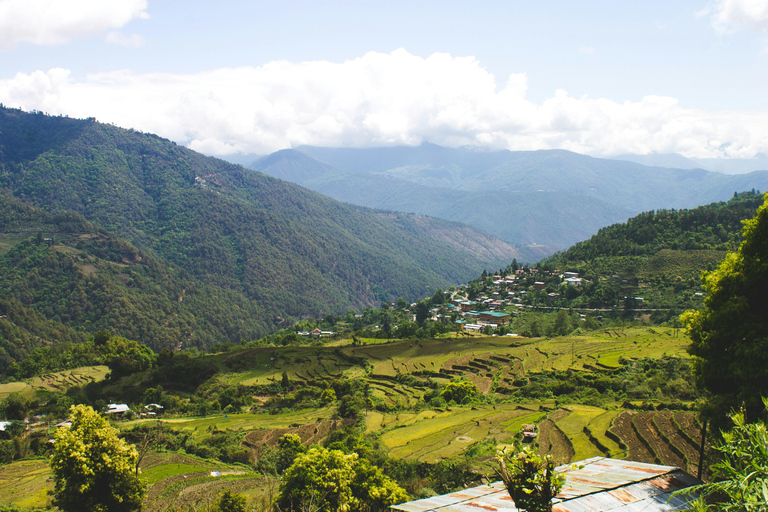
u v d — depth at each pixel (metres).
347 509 32.97
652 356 99.62
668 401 70.19
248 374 132.88
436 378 113.50
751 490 10.24
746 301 24.69
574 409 69.81
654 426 54.84
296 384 121.69
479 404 86.69
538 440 56.75
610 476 18.36
